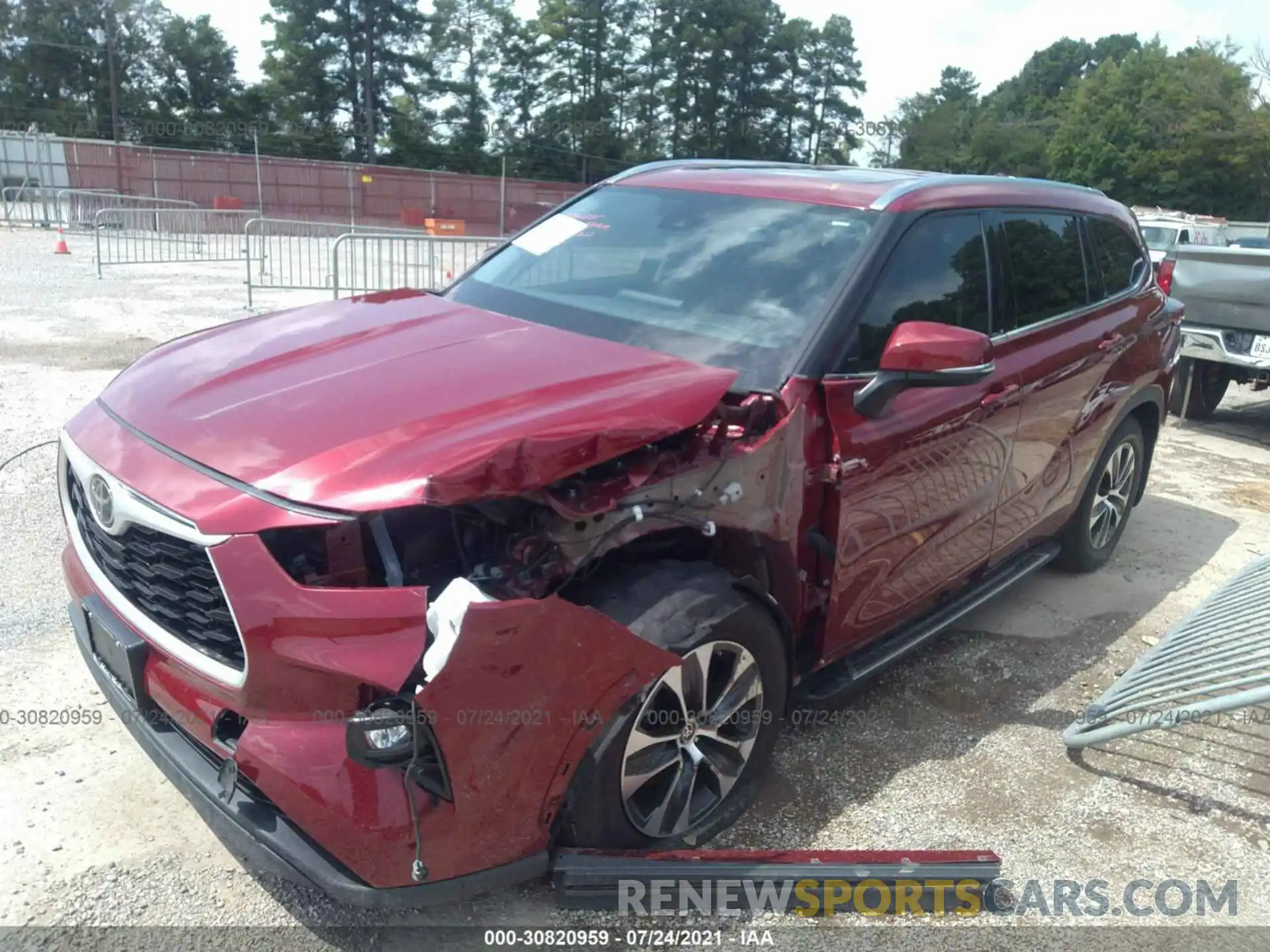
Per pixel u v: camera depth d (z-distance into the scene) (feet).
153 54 189.88
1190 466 26.58
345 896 7.70
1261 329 27.58
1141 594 17.72
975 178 14.02
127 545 8.68
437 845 7.88
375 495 7.57
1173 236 69.97
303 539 7.85
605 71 193.26
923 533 12.23
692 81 186.80
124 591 9.04
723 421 9.77
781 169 14.40
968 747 12.58
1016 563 15.93
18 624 13.62
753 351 10.84
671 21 189.78
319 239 48.37
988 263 13.35
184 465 8.41
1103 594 17.63
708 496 9.39
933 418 11.74
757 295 11.58
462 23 189.26
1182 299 29.01
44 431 22.00
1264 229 100.53
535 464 7.95
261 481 7.98
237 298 45.57
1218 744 13.06
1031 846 10.79
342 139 186.70
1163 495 23.85
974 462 12.78
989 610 16.69
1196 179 200.54
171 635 8.39
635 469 8.77
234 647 7.86
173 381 9.97
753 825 10.71
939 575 13.05
